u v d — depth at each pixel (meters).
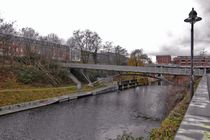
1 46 57.59
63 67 70.00
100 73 81.25
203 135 3.65
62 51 83.31
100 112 38.97
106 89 68.75
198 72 45.09
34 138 24.66
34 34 89.19
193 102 6.85
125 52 109.19
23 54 65.19
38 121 31.78
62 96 50.41
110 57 104.50
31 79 54.53
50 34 107.44
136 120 33.31
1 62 55.94
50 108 41.28
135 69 57.44
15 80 51.28
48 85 56.72
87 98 55.50
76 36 87.88
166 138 6.15
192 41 12.36
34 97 45.03
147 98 56.53
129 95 62.62
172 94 38.06
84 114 37.06
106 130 27.92
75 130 27.91
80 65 67.88
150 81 103.56
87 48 86.88
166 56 155.25
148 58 129.00
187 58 114.94
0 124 29.41
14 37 63.62
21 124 29.89
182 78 56.03
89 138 24.88
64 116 35.31
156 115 36.66
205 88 10.83
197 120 4.64
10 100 39.62
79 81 69.88
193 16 11.91
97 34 88.81
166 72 52.06
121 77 89.06
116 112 39.22
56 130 27.80
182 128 4.06
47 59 67.44
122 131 27.23
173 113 9.43
